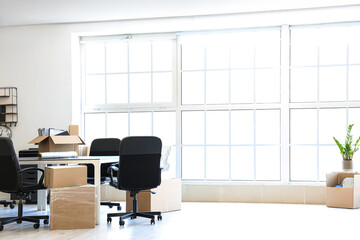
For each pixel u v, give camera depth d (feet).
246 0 18.56
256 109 21.74
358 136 21.35
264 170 21.99
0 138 14.11
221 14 20.79
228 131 22.39
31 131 22.53
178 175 22.20
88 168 19.10
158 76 22.81
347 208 18.89
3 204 20.45
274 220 15.96
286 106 21.20
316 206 19.67
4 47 22.86
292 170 21.72
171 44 22.66
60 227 14.32
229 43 21.95
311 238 12.85
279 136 21.77
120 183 14.66
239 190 21.15
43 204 18.71
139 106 22.63
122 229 14.26
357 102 20.83
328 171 21.47
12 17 21.07
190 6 19.39
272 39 21.56
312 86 21.81
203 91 22.52
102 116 23.27
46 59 22.48
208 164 22.40
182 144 22.56
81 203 14.48
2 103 22.79
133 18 21.40
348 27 20.85
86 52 23.44
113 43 23.07
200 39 22.12
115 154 19.16
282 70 21.21
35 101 22.54
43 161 14.66
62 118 22.26
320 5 19.34
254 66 21.80
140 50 23.06
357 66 21.16
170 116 22.75
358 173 19.70
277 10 20.29
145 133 22.91
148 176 14.99
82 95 23.25
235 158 22.18
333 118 21.65
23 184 15.10
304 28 21.16
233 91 22.30
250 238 12.85
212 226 14.76
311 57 21.83
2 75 22.86
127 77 23.06
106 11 20.15
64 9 19.80
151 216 15.25
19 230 14.26
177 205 18.54
